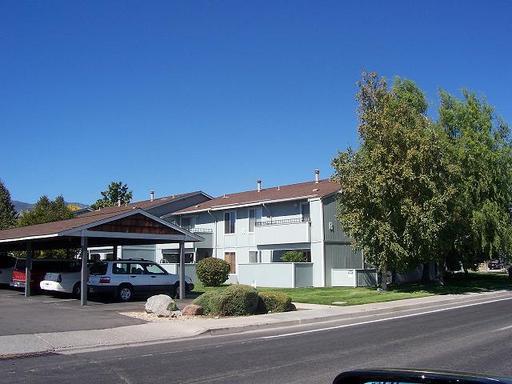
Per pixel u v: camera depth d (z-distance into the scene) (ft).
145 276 81.76
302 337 46.65
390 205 92.63
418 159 91.50
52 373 31.73
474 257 119.34
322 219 118.21
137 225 78.84
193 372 31.58
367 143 96.89
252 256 134.92
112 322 55.42
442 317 60.29
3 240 90.22
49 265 93.66
